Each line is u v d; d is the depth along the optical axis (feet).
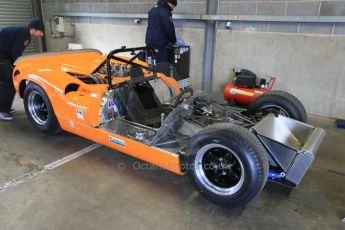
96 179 7.72
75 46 20.61
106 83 9.05
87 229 5.93
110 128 8.09
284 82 13.89
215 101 9.04
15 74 10.60
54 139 10.18
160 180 7.75
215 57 15.64
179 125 7.74
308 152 6.10
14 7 22.06
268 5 13.29
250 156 5.70
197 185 6.62
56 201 6.78
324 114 13.21
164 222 6.16
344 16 11.51
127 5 18.34
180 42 16.14
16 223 6.06
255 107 9.32
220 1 14.56
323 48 12.45
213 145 6.13
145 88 9.05
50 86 9.18
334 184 7.68
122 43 19.51
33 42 23.84
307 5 12.38
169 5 13.74
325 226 6.14
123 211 6.48
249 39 14.24
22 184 7.41
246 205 6.77
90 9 20.38
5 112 11.91
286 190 7.39
